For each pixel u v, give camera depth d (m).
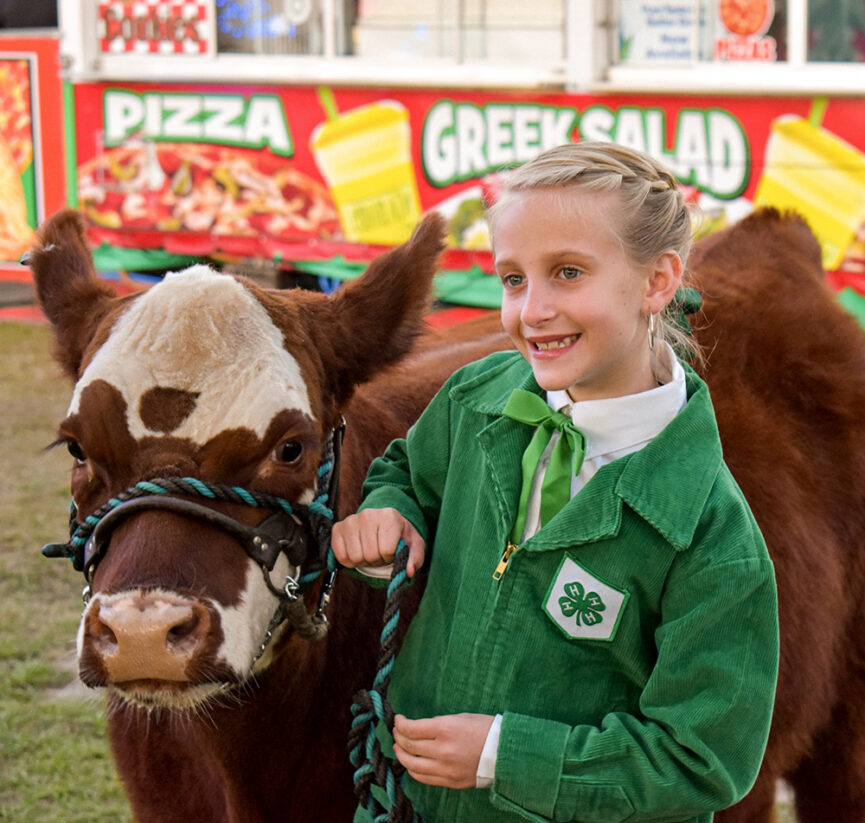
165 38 6.99
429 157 6.80
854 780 3.06
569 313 1.76
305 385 2.11
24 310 8.95
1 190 7.45
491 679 1.84
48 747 4.17
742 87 6.37
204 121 7.05
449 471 2.05
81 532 2.03
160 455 1.97
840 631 2.93
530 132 6.66
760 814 2.82
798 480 2.88
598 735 1.75
